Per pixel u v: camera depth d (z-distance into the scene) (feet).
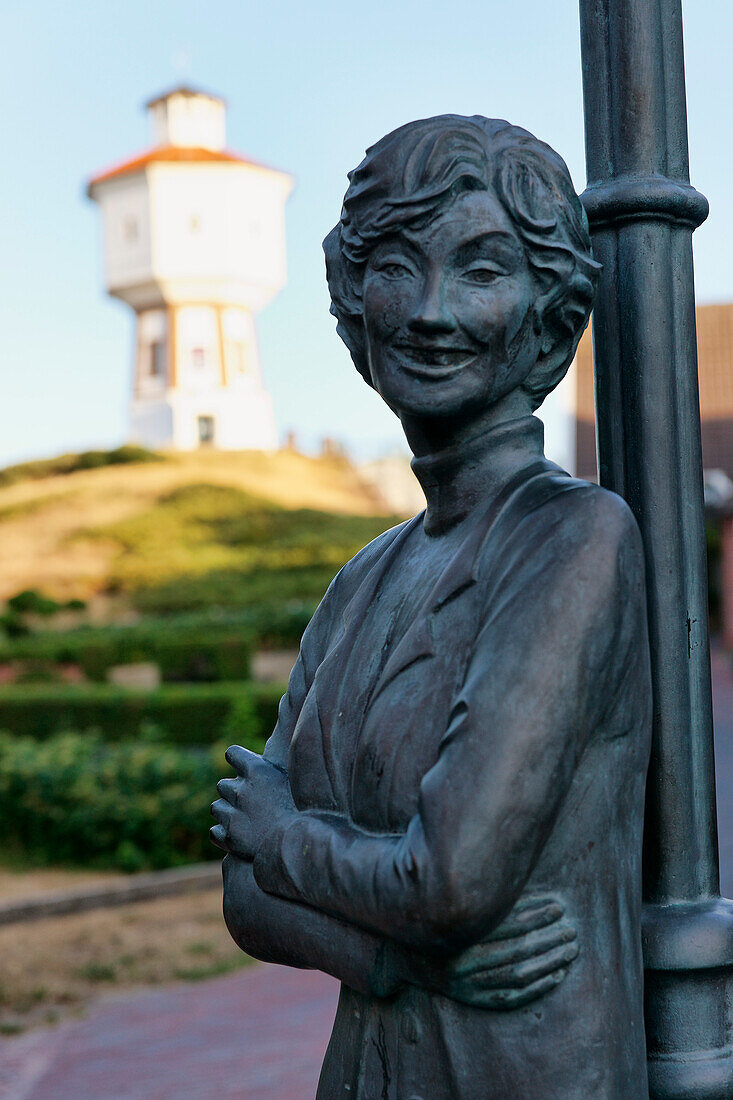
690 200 5.16
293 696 5.29
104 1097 16.58
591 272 4.54
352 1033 4.64
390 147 4.36
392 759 4.32
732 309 100.63
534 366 4.61
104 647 72.13
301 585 113.39
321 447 188.14
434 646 4.37
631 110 5.16
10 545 140.67
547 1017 4.16
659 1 5.20
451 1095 4.23
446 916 3.93
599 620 4.11
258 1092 16.52
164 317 196.85
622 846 4.37
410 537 5.01
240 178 193.98
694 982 4.96
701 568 5.18
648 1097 4.60
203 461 174.91
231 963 22.76
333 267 4.80
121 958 23.15
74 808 30.68
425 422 4.64
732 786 34.91
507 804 3.94
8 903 25.85
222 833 5.02
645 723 4.41
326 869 4.35
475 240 4.25
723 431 93.56
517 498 4.44
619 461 5.18
